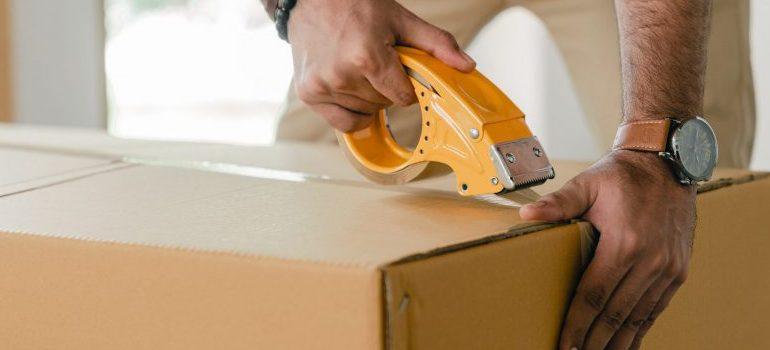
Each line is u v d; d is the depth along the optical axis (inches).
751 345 34.5
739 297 33.2
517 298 24.8
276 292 22.4
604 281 26.9
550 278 26.1
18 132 55.4
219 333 23.4
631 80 31.2
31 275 26.0
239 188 33.4
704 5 31.8
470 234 24.7
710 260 31.3
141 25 131.8
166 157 42.7
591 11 51.2
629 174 28.1
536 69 102.5
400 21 29.8
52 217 28.1
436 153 29.2
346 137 33.1
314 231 25.4
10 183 35.2
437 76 28.4
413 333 21.4
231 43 135.3
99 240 24.8
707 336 32.1
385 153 33.0
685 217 28.4
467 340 23.2
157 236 25.0
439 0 51.5
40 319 26.1
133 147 47.0
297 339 22.3
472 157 27.9
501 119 27.9
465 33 52.9
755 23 77.9
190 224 26.6
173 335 24.1
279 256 22.4
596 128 54.0
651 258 27.1
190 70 135.6
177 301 23.9
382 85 29.6
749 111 51.7
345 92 31.1
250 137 139.9
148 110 137.7
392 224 26.3
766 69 78.1
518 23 103.0
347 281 21.3
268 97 138.1
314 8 30.9
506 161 27.1
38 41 98.8
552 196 27.0
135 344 24.7
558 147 102.6
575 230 26.9
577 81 54.0
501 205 29.6
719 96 50.2
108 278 24.7
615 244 26.8
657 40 31.1
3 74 95.8
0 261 26.5
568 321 27.0
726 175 34.2
